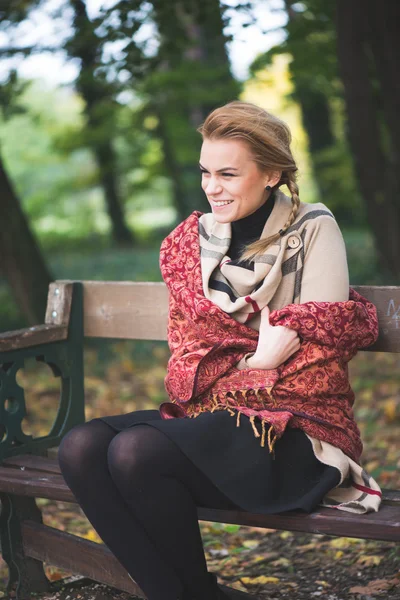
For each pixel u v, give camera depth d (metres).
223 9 7.93
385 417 6.55
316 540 4.18
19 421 3.71
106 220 37.91
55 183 32.53
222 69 15.73
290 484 2.75
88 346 10.42
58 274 16.12
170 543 2.66
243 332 2.95
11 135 36.88
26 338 3.74
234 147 2.90
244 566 3.94
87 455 2.78
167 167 24.27
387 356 8.93
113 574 3.21
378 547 3.92
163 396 8.17
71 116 39.62
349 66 9.43
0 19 8.88
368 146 9.79
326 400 2.88
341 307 2.85
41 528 3.50
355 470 2.80
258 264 2.94
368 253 13.88
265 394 2.85
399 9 8.63
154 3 7.85
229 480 2.68
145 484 2.63
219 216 2.99
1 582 3.77
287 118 26.72
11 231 9.89
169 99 16.28
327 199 18.48
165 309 3.73
